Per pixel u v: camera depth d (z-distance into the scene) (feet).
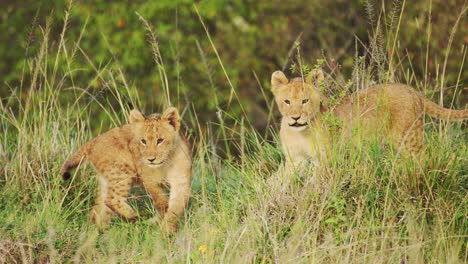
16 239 36.17
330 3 68.33
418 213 35.91
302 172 38.29
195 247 35.88
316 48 68.33
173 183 40.04
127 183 40.24
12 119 47.80
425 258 34.27
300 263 33.60
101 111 63.52
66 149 42.24
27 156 41.14
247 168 40.65
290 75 67.31
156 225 39.32
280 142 42.29
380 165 37.24
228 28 69.82
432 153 37.50
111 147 40.37
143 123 39.81
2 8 71.00
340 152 37.52
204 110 66.59
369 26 65.82
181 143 40.19
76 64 64.69
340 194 36.40
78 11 69.10
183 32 69.21
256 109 67.41
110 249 36.47
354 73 42.78
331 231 35.32
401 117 40.24
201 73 67.41
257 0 70.54
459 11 59.11
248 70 68.90
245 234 35.35
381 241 34.35
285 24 69.62
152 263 35.01
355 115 39.73
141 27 68.44
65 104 63.31
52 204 38.83
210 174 43.60
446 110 40.93
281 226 35.88
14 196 39.88
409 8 60.44
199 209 38.73
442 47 58.80
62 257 35.86
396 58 57.47
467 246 34.35
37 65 43.65
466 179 37.65
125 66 66.64
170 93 66.54
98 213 40.24
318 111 39.60
